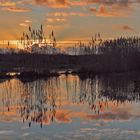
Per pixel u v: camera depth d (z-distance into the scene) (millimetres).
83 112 29703
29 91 48719
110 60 85562
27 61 100125
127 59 85625
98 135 20609
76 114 28703
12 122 25312
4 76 74062
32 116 27953
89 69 84562
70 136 20531
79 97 41281
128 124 23750
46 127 23312
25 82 64062
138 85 55188
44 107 33062
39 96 42656
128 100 37375
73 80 68062
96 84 58875
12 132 21844
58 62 104562
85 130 22078
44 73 78625
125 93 44250
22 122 25281
